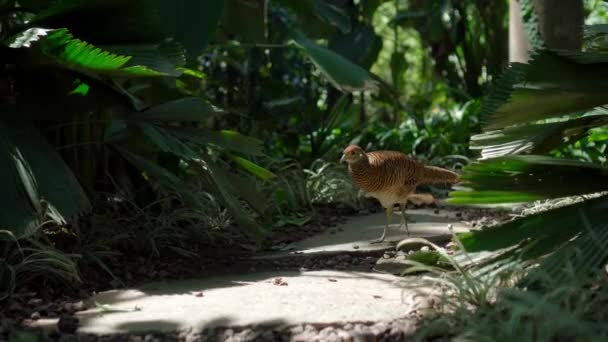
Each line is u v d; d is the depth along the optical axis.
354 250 5.21
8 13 5.14
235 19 7.32
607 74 3.73
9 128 4.33
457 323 3.32
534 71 3.75
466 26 11.33
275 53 8.95
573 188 3.91
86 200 4.25
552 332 2.96
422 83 12.96
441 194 7.58
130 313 3.71
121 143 5.79
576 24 6.44
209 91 9.03
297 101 8.45
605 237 3.53
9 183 4.04
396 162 5.28
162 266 4.83
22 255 4.10
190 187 6.06
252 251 5.36
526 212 6.00
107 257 4.74
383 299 3.90
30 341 3.27
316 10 7.85
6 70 4.70
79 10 4.63
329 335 3.36
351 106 10.62
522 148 4.00
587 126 4.29
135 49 4.68
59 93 4.69
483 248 3.85
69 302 3.98
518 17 6.71
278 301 3.85
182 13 5.69
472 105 9.10
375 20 14.02
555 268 3.46
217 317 3.56
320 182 7.14
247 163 5.33
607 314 3.17
